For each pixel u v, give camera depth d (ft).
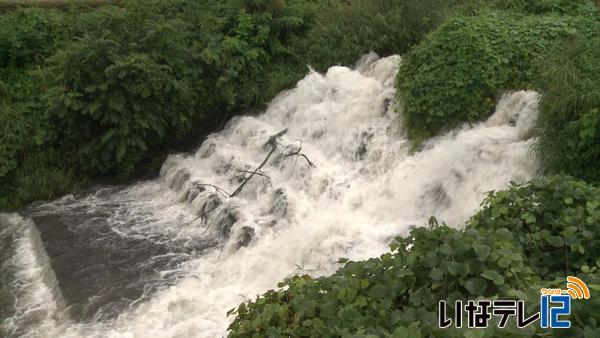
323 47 44.80
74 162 41.06
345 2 49.88
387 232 27.17
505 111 30.37
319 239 27.76
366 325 12.24
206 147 42.32
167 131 43.29
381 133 34.73
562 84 25.76
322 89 40.73
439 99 31.91
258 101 44.91
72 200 39.27
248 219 31.89
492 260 12.57
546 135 24.98
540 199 16.39
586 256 14.85
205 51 43.21
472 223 15.94
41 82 42.11
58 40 44.16
